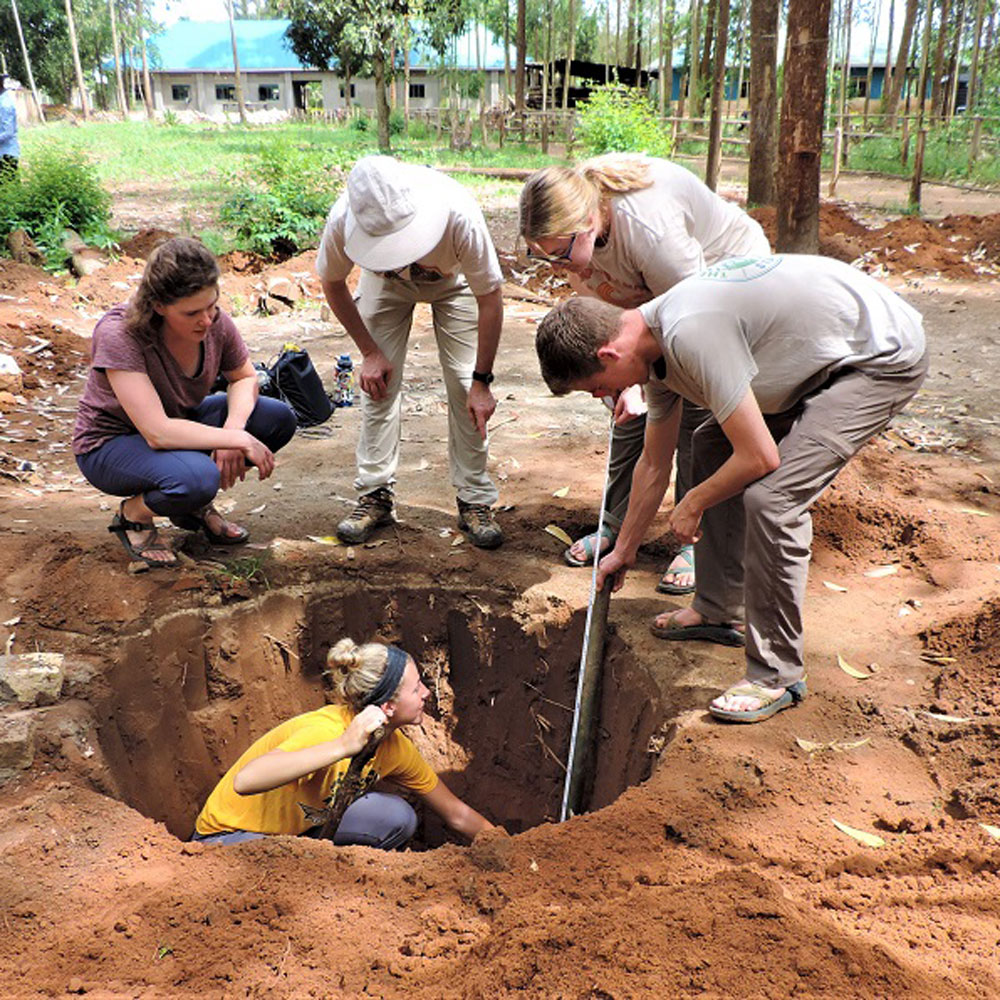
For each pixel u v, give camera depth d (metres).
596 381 3.05
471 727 4.93
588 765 4.29
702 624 4.04
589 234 3.48
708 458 3.73
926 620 4.09
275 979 2.42
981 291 10.28
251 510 5.27
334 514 5.23
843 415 3.15
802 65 9.38
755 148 15.87
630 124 21.94
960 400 6.92
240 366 4.34
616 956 2.32
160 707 4.22
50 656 3.76
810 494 3.22
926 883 2.66
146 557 4.46
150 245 11.95
